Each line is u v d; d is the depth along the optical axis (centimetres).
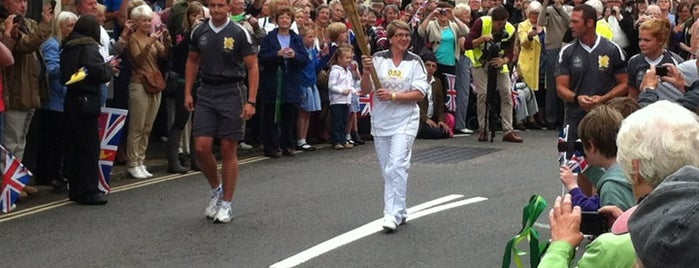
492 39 1432
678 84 705
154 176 1116
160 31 1098
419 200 978
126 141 1152
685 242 241
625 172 328
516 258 432
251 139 1338
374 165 1199
